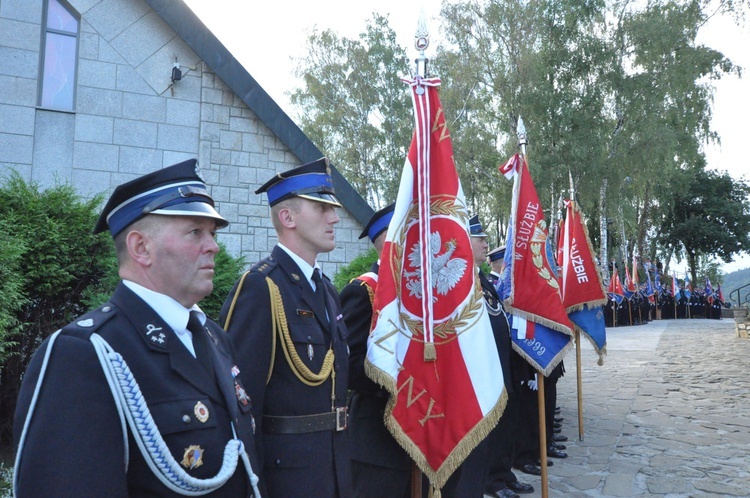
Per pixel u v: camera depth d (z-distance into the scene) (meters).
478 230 5.07
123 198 1.69
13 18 8.76
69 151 8.92
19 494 1.34
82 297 5.75
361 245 10.32
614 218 28.72
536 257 4.97
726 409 8.38
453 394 3.38
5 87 8.66
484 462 3.73
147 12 9.40
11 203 5.48
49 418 1.38
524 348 4.79
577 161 25.03
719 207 46.34
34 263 5.33
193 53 9.59
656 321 32.78
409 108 28.62
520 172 5.22
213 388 1.70
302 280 2.76
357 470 3.45
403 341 3.40
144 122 9.27
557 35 26.61
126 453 1.47
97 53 9.11
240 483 1.71
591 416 7.99
